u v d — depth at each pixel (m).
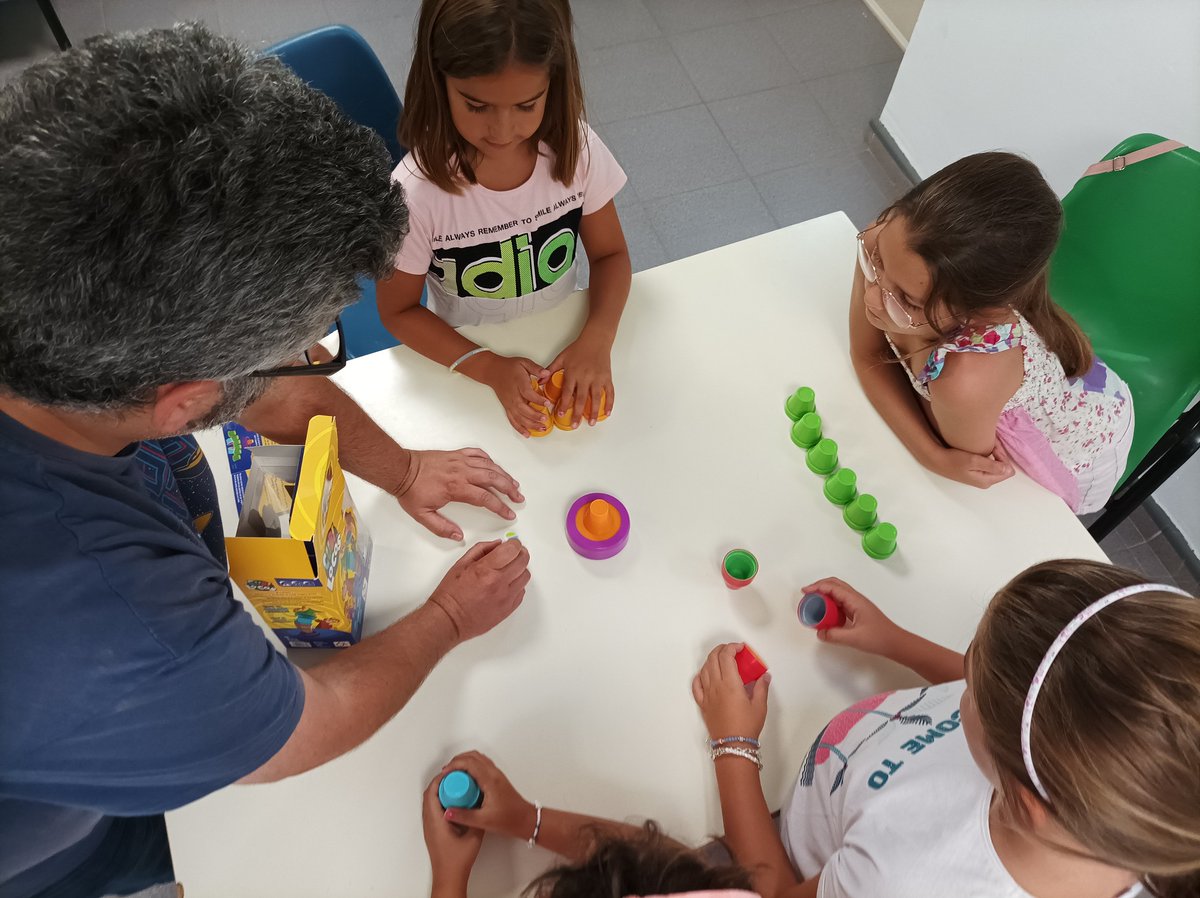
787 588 1.04
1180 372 1.35
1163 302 1.35
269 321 0.57
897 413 1.18
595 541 1.04
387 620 1.01
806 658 0.99
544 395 1.18
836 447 1.12
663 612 1.02
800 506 1.11
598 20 2.81
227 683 0.65
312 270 0.56
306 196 0.54
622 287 1.29
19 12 2.70
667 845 0.62
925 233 1.03
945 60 2.20
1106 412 1.26
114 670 0.59
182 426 0.65
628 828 0.76
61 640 0.58
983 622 0.68
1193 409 1.34
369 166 0.60
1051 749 0.59
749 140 2.57
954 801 0.73
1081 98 1.88
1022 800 0.63
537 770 0.91
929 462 1.15
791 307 1.30
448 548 1.06
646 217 2.41
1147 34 1.68
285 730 0.71
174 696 0.62
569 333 1.27
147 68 0.51
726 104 2.64
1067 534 1.10
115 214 0.48
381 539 1.07
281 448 0.89
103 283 0.49
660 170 2.50
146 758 0.63
